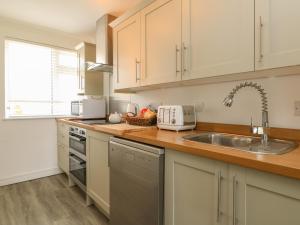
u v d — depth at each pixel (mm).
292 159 799
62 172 3248
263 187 789
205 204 1005
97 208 2146
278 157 833
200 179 1027
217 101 1678
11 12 2545
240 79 1494
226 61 1258
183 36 1517
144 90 2447
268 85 1364
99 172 1942
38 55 3094
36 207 2166
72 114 3248
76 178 2494
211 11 1335
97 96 3227
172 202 1180
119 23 2260
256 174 810
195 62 1444
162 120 1777
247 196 844
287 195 724
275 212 760
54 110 3279
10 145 2811
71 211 2088
